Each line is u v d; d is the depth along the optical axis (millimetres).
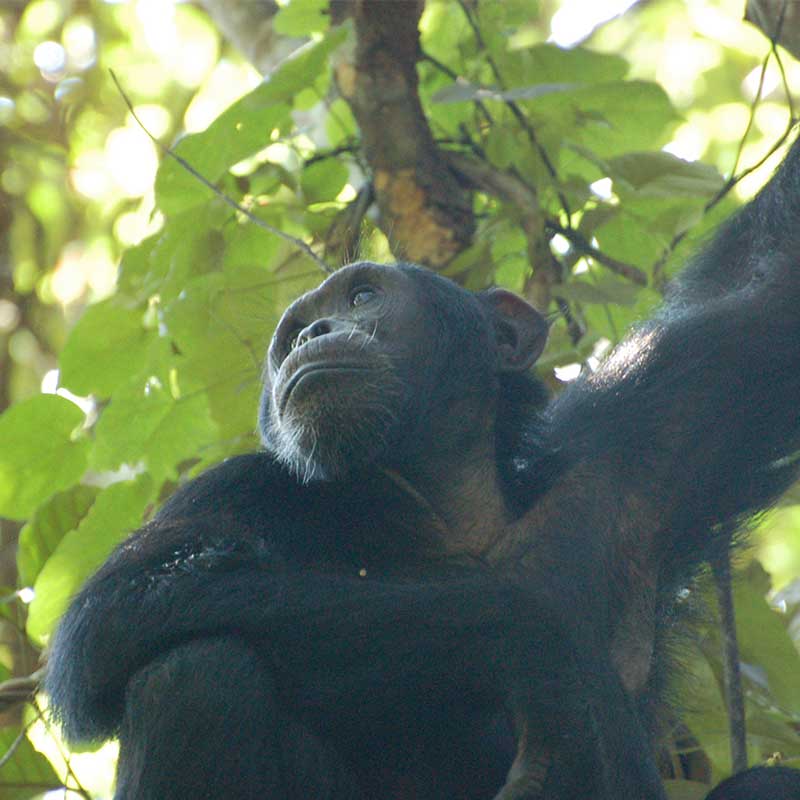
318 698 7980
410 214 12367
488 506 9594
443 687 8062
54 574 11258
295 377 9078
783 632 10711
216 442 11977
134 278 12719
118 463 12047
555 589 8805
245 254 12781
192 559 8273
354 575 9258
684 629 10094
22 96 22469
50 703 8453
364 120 12500
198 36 24766
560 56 13289
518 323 10211
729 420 9648
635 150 13414
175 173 12203
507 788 7703
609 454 9633
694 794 10078
